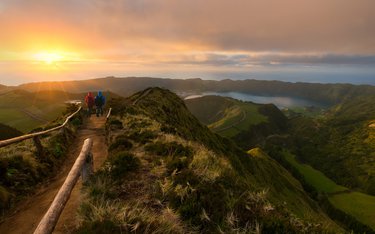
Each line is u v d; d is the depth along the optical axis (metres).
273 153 177.12
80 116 26.06
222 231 5.32
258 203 6.56
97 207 5.27
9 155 9.77
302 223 6.26
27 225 6.74
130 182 7.08
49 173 11.13
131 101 41.09
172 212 5.66
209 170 7.92
